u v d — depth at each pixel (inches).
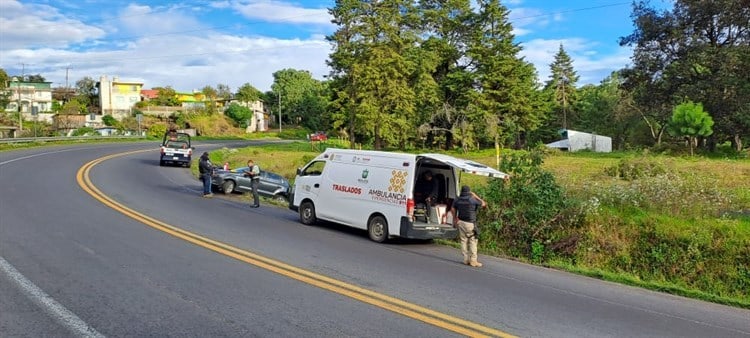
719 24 2009.1
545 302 298.7
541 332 240.4
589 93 3430.1
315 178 562.3
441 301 281.4
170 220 503.8
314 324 230.4
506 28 2199.8
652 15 2154.3
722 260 438.3
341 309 254.2
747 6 1891.0
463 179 779.4
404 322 239.9
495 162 1475.1
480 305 279.4
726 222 467.8
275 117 4557.1
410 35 2178.9
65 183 767.7
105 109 3540.8
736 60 1828.2
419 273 353.7
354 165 531.8
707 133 1771.7
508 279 360.2
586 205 511.8
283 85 4589.1
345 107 2003.0
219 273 311.7
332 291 285.4
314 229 531.8
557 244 501.0
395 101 1867.6
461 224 407.8
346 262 369.7
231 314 238.5
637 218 492.4
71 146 1676.9
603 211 510.6
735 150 2071.9
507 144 2760.8
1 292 257.0
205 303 252.8
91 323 220.1
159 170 1135.6
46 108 3489.2
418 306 267.0
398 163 494.3
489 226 536.1
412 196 477.7
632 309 300.2
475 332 231.5
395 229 481.1
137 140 2305.6
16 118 2632.9
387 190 494.0
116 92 3727.9
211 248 382.0
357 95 1871.3
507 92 2165.4
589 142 2460.6
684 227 466.9
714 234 454.6
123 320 225.0
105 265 317.7
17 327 212.5
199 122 3206.2
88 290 265.4
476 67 2317.9
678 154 1793.8
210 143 2485.2
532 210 519.5
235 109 3609.7
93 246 368.5
